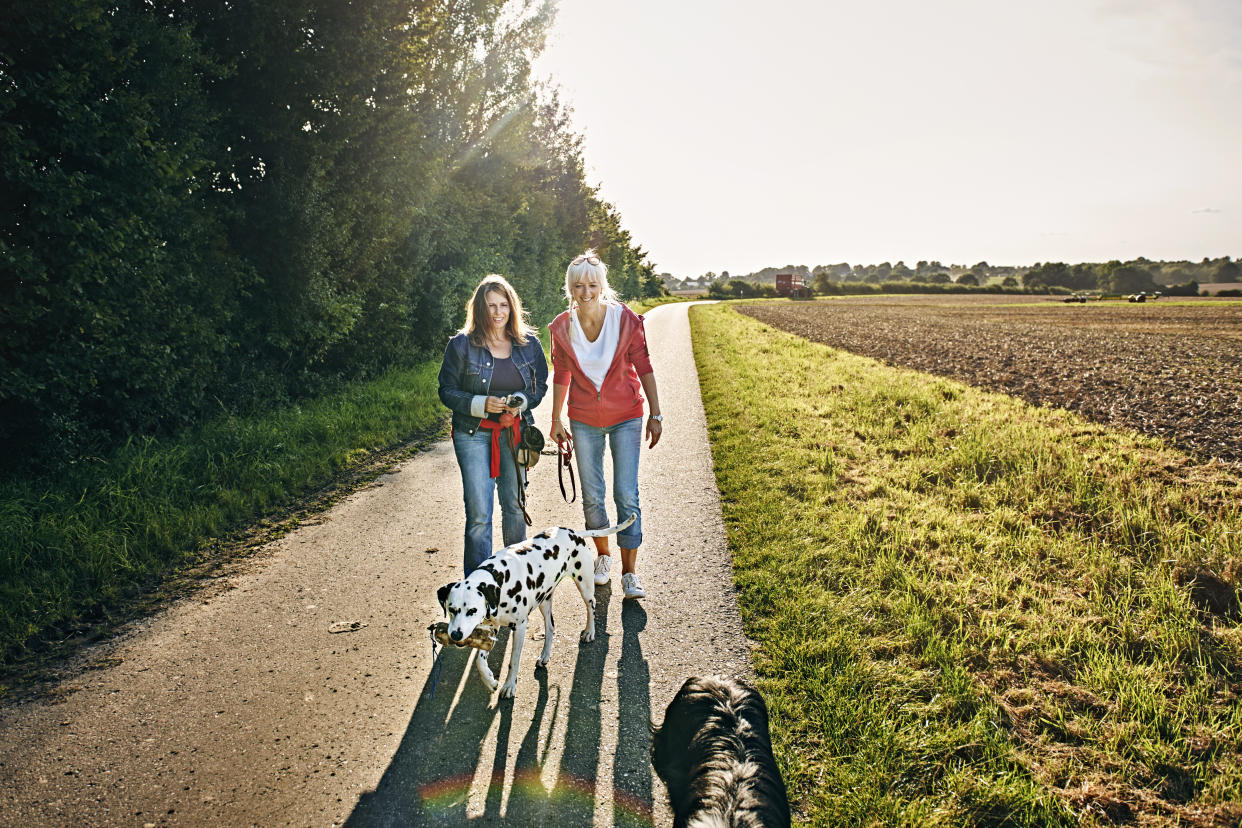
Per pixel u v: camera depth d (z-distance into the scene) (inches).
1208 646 134.2
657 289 3297.2
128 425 282.4
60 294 234.7
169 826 96.0
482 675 117.1
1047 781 101.9
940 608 152.5
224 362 349.7
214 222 324.8
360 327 466.0
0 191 224.7
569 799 102.5
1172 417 370.6
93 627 153.7
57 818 97.2
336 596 168.7
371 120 387.9
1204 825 92.4
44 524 189.6
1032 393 471.2
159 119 270.8
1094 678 124.6
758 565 182.1
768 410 381.1
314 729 118.0
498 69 635.5
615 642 146.6
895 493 234.5
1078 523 201.8
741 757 82.7
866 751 107.3
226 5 315.6
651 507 236.2
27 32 223.1
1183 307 2306.8
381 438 333.4
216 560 191.8
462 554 195.6
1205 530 186.1
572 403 162.9
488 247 699.4
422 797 102.6
